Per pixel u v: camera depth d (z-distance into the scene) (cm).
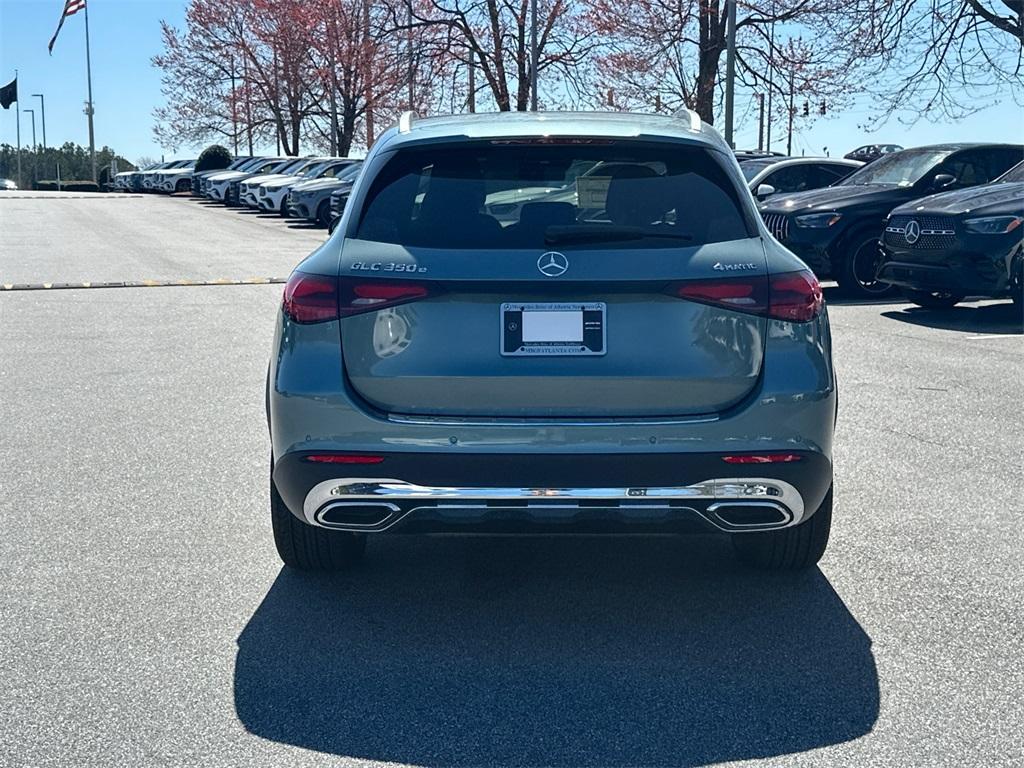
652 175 405
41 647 391
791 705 349
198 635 403
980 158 1424
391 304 383
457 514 386
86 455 643
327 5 4056
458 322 380
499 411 382
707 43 2952
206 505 552
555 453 377
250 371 900
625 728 335
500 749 323
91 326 1143
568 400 381
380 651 390
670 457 377
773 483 385
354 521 395
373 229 399
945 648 389
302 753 321
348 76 4119
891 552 484
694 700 353
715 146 418
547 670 375
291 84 4759
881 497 559
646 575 465
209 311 1256
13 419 732
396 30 3503
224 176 4353
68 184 7256
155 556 482
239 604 432
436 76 3509
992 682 363
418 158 413
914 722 337
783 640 398
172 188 5669
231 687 362
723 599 437
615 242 386
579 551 495
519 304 379
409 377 382
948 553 482
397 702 352
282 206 3469
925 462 620
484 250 384
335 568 464
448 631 408
